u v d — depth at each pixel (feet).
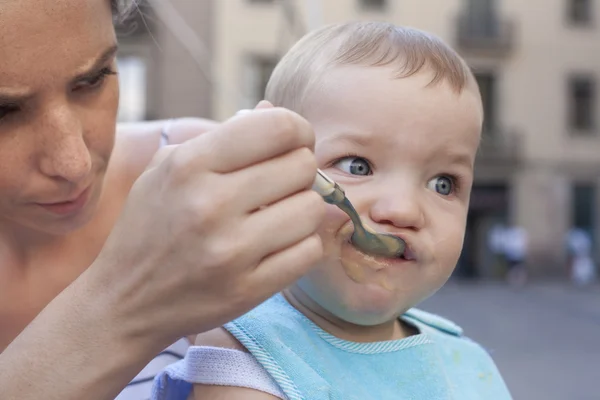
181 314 1.69
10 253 2.92
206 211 1.60
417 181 2.32
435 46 2.51
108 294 1.75
